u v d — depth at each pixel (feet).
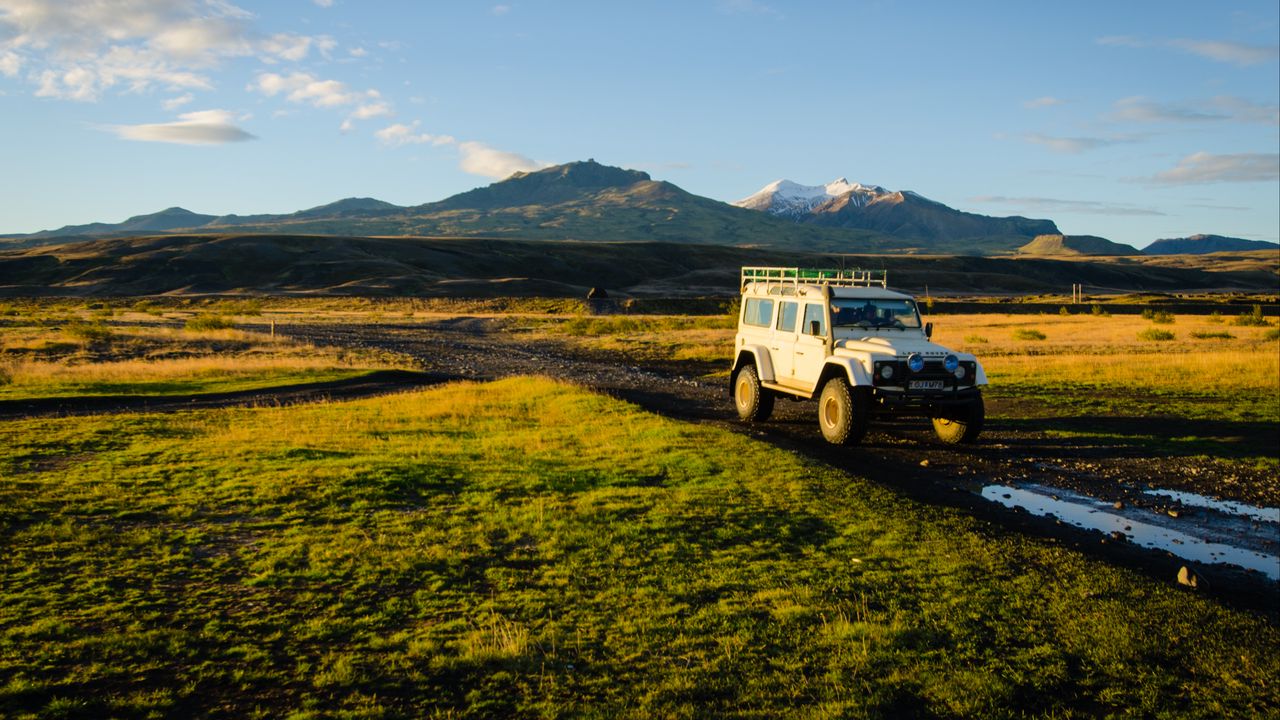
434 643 17.07
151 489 30.40
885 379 39.52
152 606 19.01
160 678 15.40
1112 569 22.84
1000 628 18.58
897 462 39.01
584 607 19.42
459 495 30.25
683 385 76.64
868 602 19.97
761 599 20.02
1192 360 86.02
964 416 41.52
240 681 15.40
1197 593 21.80
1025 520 29.50
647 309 294.05
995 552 24.00
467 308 313.73
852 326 42.88
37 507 27.20
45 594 19.47
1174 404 59.52
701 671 16.16
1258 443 44.78
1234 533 28.76
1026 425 50.55
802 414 54.34
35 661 15.76
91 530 24.81
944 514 28.35
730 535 25.23
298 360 97.25
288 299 393.29
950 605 19.85
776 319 48.52
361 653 16.79
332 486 30.66
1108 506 32.01
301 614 18.76
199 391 70.74
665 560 22.88
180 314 259.39
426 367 97.55
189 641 17.08
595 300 306.14
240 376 82.94
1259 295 484.74
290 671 15.88
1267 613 21.07
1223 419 52.80
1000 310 298.35
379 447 40.55
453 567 22.13
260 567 21.85
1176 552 26.50
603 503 28.94
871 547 24.32
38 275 562.66
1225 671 16.84
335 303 347.36
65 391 67.31
